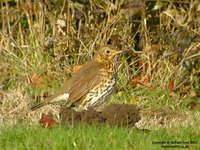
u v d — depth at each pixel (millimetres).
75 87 9055
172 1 11961
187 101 11117
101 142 6582
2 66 12000
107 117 7926
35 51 12211
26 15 12820
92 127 7586
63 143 6398
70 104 8984
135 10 11453
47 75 11641
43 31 12406
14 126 8500
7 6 13031
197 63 11781
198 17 11797
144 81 11695
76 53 12438
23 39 12930
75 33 12445
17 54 12945
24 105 10133
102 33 12156
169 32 11797
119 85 11469
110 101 10742
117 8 12234
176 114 9859
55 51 12445
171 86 11477
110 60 9273
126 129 7461
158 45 11367
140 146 6363
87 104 9141
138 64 12570
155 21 12227
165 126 8469
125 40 12094
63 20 12281
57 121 8547
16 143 6973
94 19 12344
